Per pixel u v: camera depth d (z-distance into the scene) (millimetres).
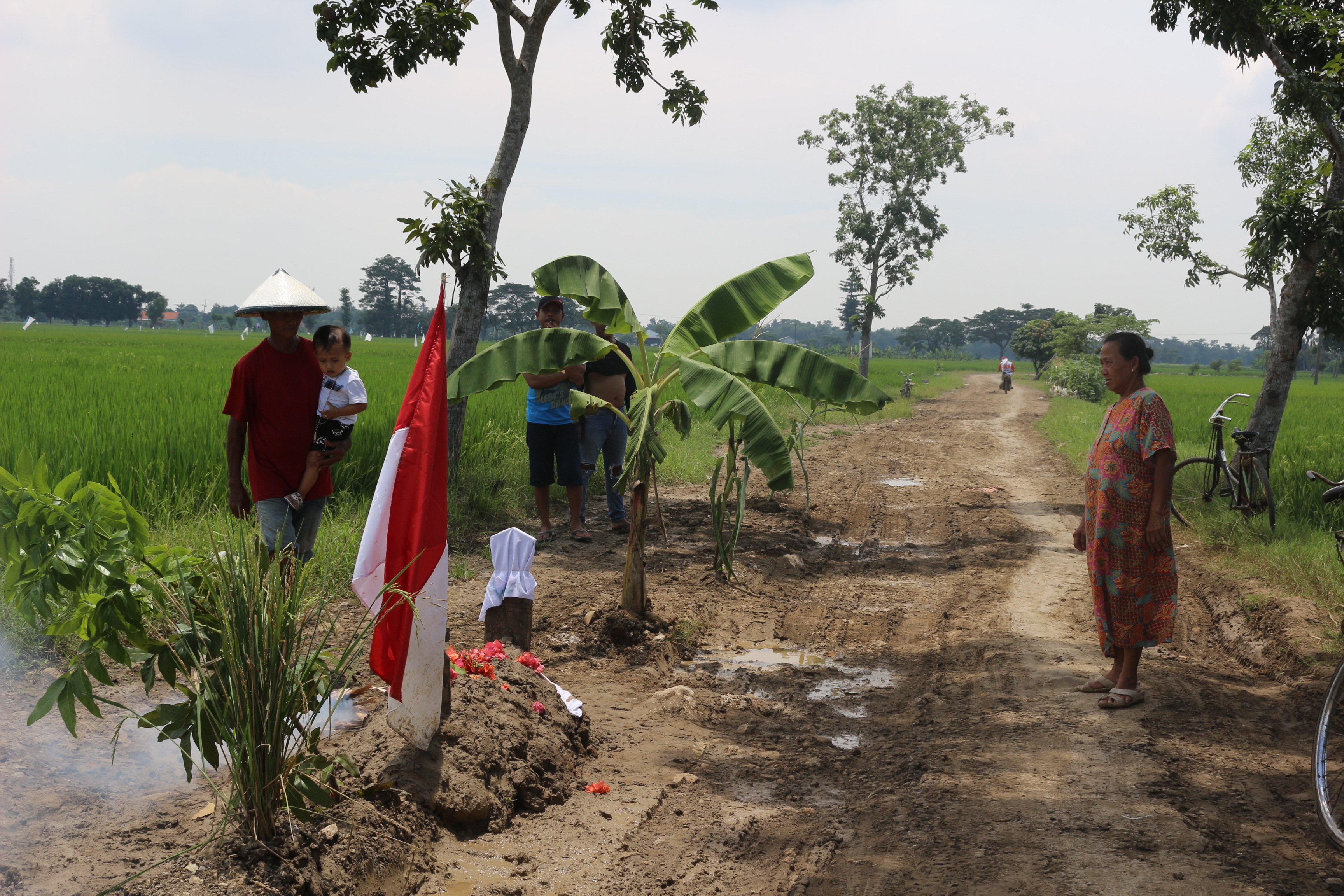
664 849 3678
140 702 4453
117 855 3035
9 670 4539
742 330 6523
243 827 3062
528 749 4145
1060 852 3529
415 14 9562
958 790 4121
